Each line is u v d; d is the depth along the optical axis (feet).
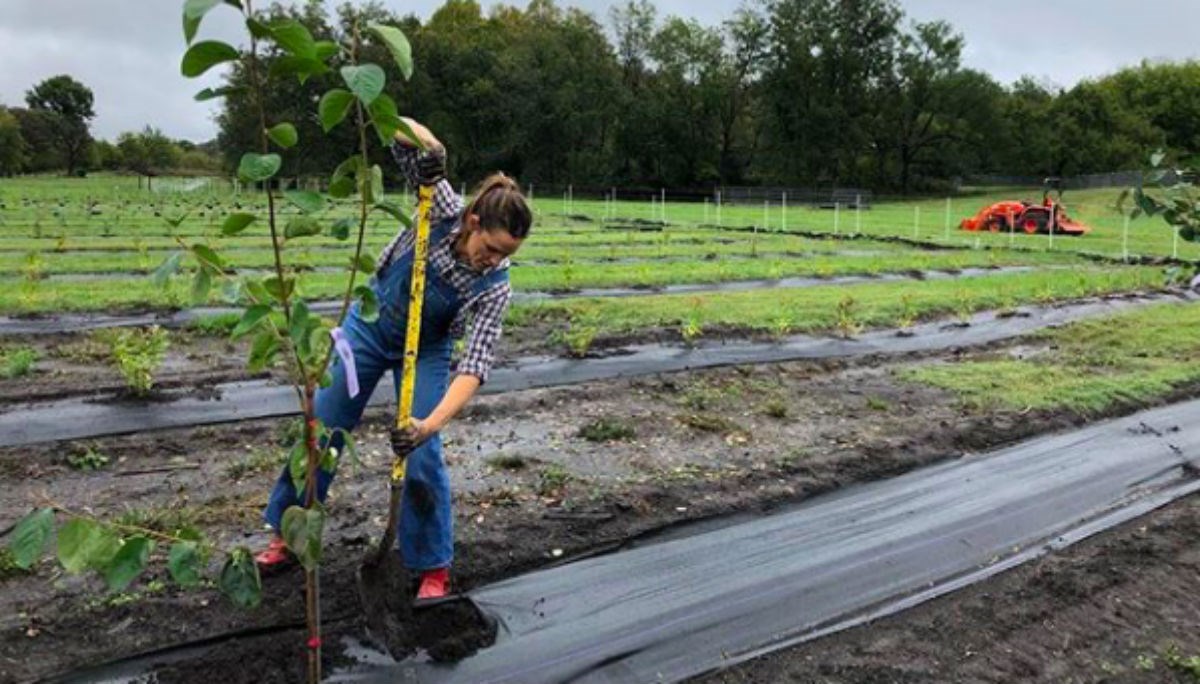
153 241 64.34
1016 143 243.60
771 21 238.68
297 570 13.34
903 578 15.03
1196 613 14.24
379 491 16.70
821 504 17.69
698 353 30.86
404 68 7.23
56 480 17.43
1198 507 18.51
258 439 20.22
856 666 12.33
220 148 192.85
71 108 333.83
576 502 16.65
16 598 12.44
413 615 12.10
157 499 16.47
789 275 54.39
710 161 253.03
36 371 25.40
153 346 23.44
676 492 17.46
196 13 6.52
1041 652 12.92
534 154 235.61
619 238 81.71
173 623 11.93
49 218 84.48
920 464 20.18
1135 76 278.26
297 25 7.04
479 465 18.71
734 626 13.30
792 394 26.03
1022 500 18.42
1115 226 127.85
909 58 238.48
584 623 12.99
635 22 254.06
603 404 24.11
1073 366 30.73
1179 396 27.07
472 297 11.80
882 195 239.30
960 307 41.88
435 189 10.61
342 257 56.24
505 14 282.97
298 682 11.05
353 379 8.66
